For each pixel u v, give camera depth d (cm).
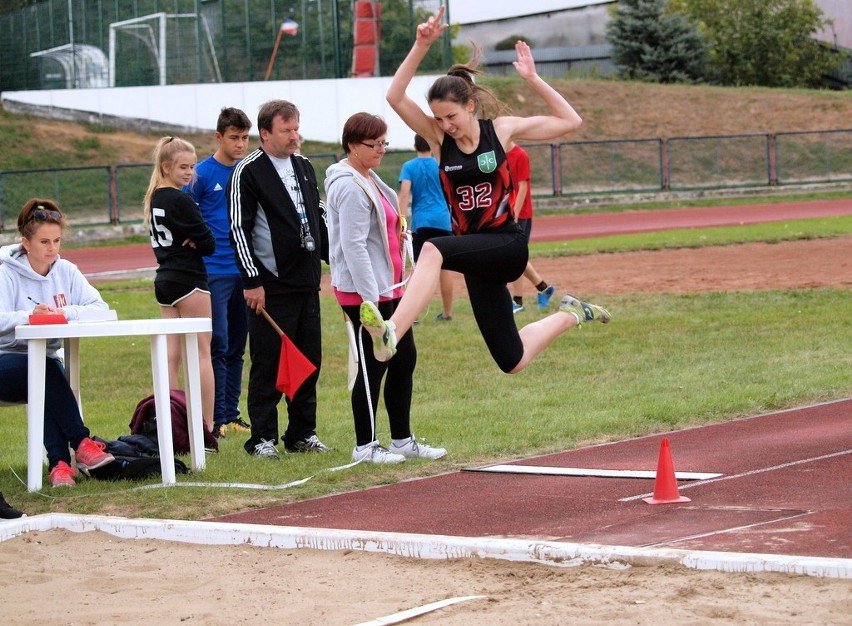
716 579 498
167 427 782
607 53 6394
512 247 684
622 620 453
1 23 5125
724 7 6412
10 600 537
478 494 718
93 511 720
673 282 1962
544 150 4700
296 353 851
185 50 4828
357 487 763
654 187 4569
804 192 4556
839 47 6450
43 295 846
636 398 1058
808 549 532
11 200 3994
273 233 868
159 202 925
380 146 820
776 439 845
